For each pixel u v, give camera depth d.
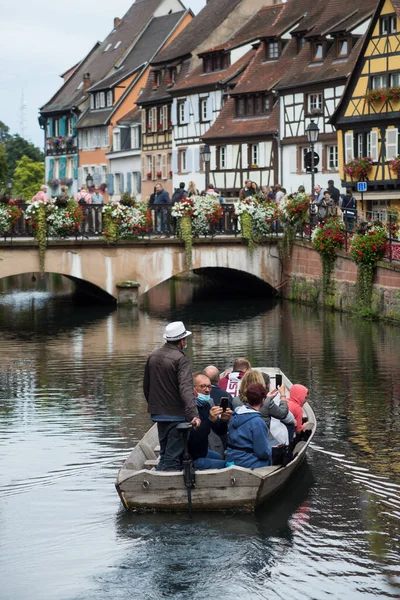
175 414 11.20
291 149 47.91
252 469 11.23
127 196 34.56
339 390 17.94
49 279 51.06
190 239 35.06
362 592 9.05
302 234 35.50
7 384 19.11
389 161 39.50
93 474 12.58
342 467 12.78
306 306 34.00
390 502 11.35
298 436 12.62
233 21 59.78
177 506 10.92
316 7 51.09
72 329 28.64
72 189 79.06
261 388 11.46
